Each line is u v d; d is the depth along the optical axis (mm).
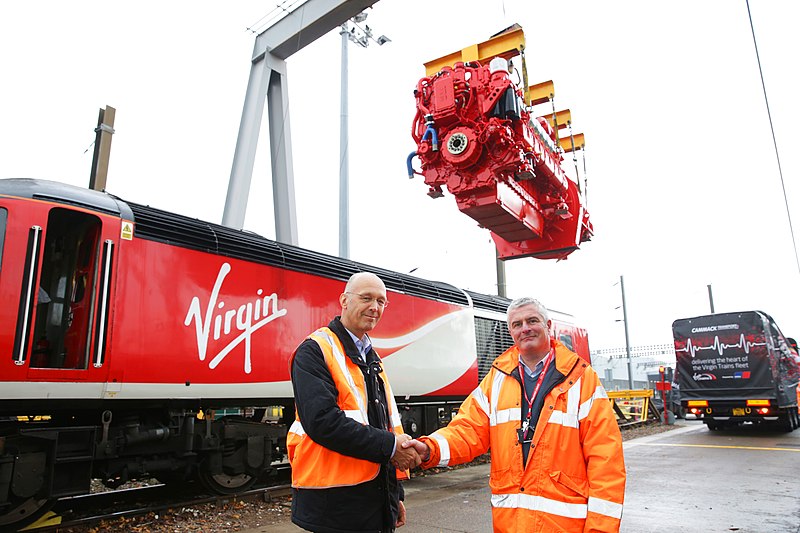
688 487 8273
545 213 12680
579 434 2957
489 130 9430
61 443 5824
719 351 16766
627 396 19891
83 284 6285
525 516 2869
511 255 14148
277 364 7633
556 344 3213
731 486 8336
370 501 2820
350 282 3215
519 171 10070
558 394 2992
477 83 9828
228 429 7508
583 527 2799
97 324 5957
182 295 6727
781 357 17516
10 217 5648
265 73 16234
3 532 5492
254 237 8031
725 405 16656
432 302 10750
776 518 6434
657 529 6004
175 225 6949
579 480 2898
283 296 7906
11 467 5438
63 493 5785
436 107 9961
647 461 10945
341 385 2885
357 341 3199
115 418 6750
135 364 6180
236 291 7320
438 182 10305
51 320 6371
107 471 6434
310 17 15477
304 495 2816
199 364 6750
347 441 2654
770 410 16016
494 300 13484
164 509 6609
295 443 2904
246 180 15078
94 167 11141
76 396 5766
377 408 3059
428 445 3102
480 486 8656
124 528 6066
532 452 2938
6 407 5473
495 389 3260
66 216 6164
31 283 5637
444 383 10609
